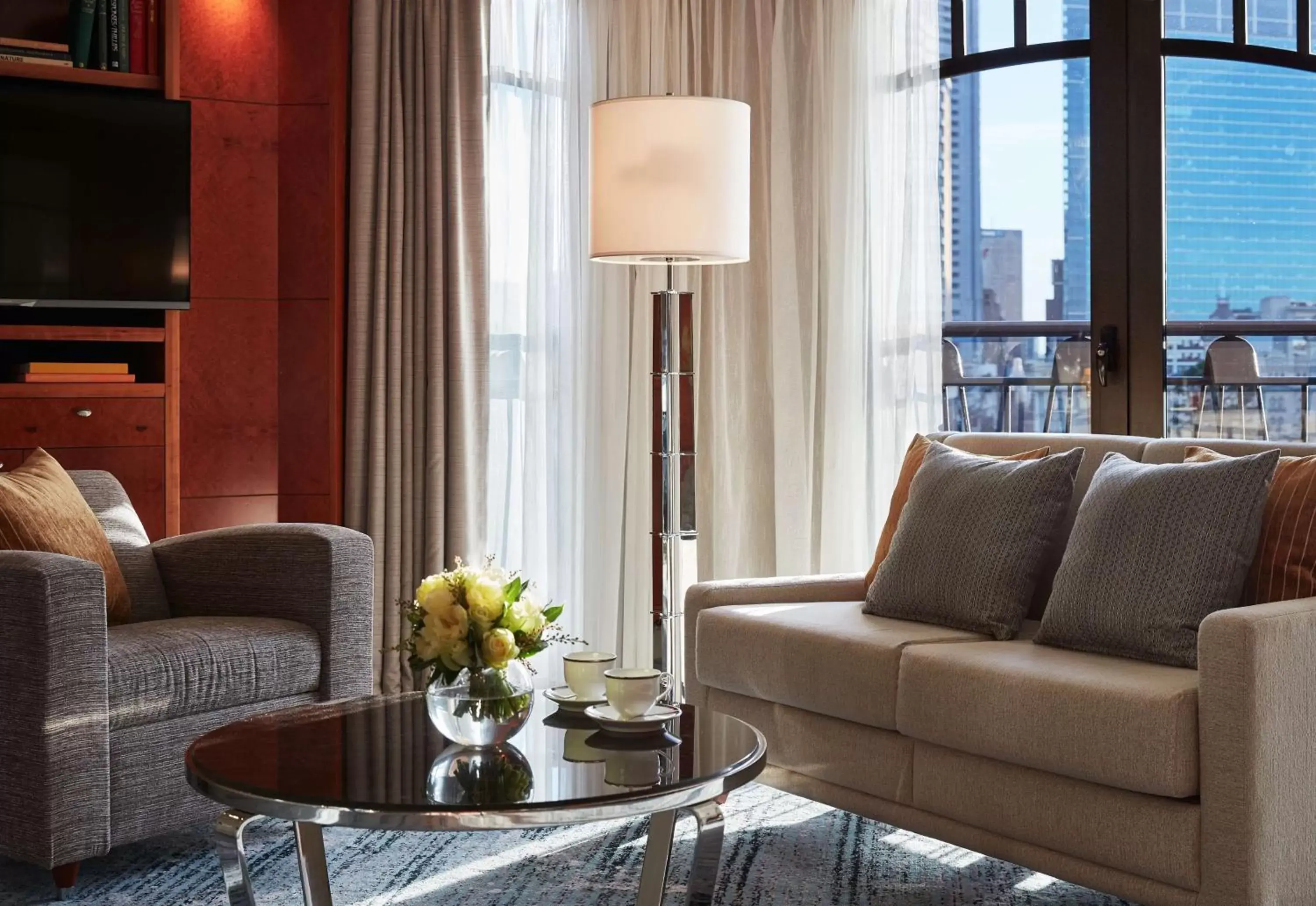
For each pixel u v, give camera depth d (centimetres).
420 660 221
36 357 448
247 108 457
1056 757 243
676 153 328
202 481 455
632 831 318
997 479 309
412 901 268
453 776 204
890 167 458
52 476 322
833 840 313
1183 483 269
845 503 465
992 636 295
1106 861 239
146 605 334
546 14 468
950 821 269
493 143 466
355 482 452
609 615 473
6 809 266
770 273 479
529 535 468
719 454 476
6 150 414
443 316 453
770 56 475
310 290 457
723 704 327
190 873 285
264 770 206
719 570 478
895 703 279
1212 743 221
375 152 450
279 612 327
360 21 448
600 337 472
